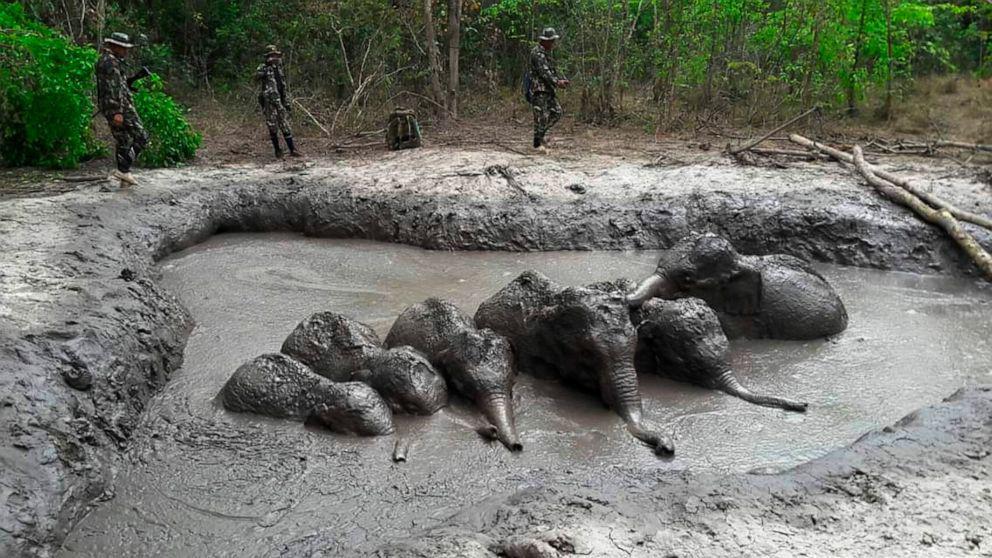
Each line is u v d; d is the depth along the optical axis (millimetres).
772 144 14641
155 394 6426
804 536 4168
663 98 17656
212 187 11883
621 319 5988
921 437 5230
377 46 19125
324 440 5641
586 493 4656
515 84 21656
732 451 5469
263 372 6156
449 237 10633
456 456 5406
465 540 4117
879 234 9656
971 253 8984
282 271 9711
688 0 17234
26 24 13188
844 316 7586
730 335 7277
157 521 4793
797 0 16344
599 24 18000
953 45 22234
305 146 15969
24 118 12656
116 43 11422
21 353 5543
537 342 6402
